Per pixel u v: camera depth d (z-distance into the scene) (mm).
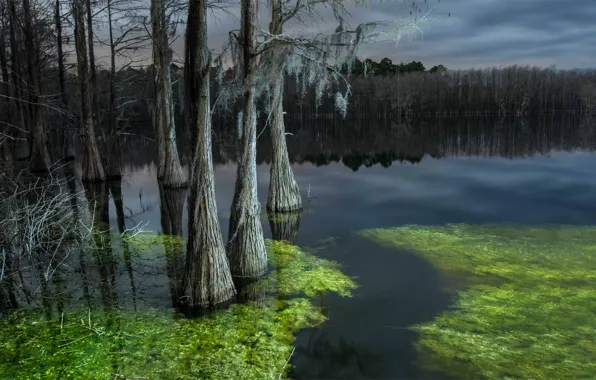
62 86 22312
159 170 19000
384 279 8000
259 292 7402
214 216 6832
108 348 5527
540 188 17703
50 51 23203
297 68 8086
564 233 10883
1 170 11953
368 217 13031
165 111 17703
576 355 5410
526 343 5723
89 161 19156
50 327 6082
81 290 7434
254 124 7801
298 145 38219
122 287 7570
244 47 7422
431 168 24297
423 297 7203
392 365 5270
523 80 99812
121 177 20656
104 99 26516
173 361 5270
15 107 24609
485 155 29734
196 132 6617
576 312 6539
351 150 34219
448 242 10234
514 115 98438
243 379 4949
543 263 8688
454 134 49031
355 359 5375
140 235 11109
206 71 6512
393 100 87062
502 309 6703
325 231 11422
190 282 6758
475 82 101438
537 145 35719
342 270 8516
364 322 6371
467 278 7992
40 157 20531
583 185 18125
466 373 5109
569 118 83938
